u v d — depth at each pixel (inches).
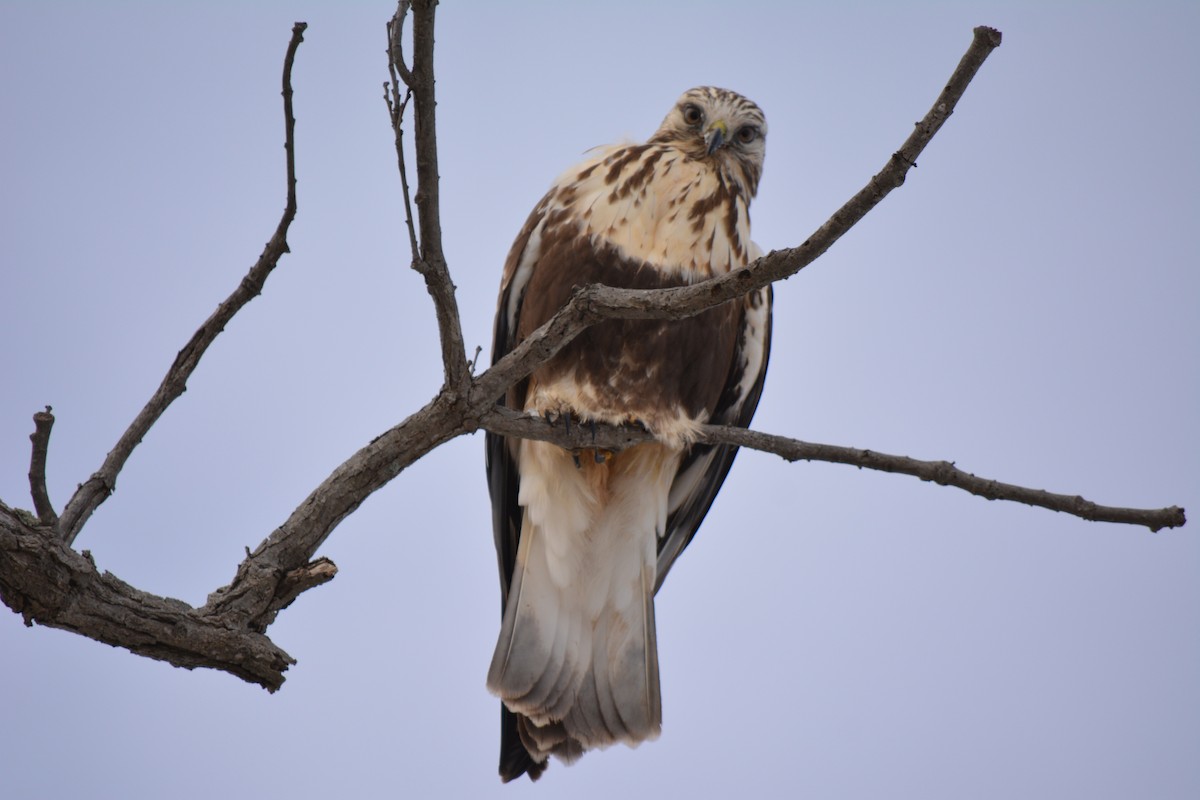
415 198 275.0
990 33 239.8
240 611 283.3
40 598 257.3
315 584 293.3
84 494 287.4
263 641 282.0
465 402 303.6
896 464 311.6
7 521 253.0
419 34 251.3
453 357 297.1
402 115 265.7
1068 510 303.0
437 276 282.8
